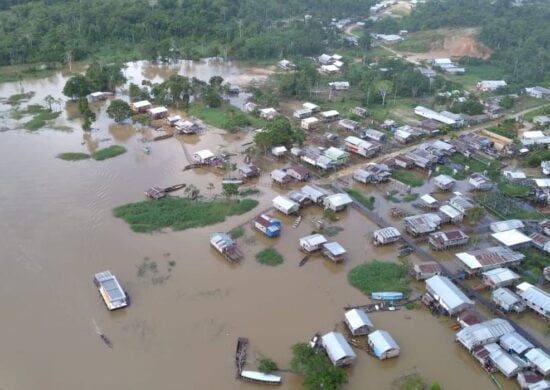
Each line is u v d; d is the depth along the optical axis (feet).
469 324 212.23
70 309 218.79
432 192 329.11
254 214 295.69
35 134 394.11
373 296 231.30
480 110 460.14
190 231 276.82
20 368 189.16
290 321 216.74
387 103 492.95
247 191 320.50
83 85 468.34
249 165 345.92
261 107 462.60
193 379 187.32
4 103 455.63
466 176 350.64
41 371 188.24
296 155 364.38
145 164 353.10
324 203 301.84
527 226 287.48
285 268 250.98
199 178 337.11
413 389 181.47
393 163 360.07
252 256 258.57
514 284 238.89
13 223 276.82
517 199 321.73
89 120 401.08
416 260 261.03
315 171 350.23
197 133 410.31
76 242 262.88
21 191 309.63
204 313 219.20
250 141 398.62
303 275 246.47
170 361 194.80
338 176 345.92
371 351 201.36
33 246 258.57
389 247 270.87
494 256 248.93
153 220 282.15
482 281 243.60
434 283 230.68
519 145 387.14
